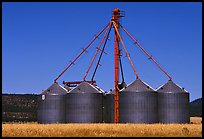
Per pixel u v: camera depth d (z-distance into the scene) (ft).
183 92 341.41
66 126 237.86
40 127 228.63
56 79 364.58
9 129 212.84
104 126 238.07
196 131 210.18
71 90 347.97
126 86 343.05
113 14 355.77
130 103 332.60
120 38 348.59
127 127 230.48
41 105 355.56
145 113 331.36
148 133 205.57
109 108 355.36
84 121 338.75
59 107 351.05
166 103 338.95
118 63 347.77
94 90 345.51
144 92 333.21
